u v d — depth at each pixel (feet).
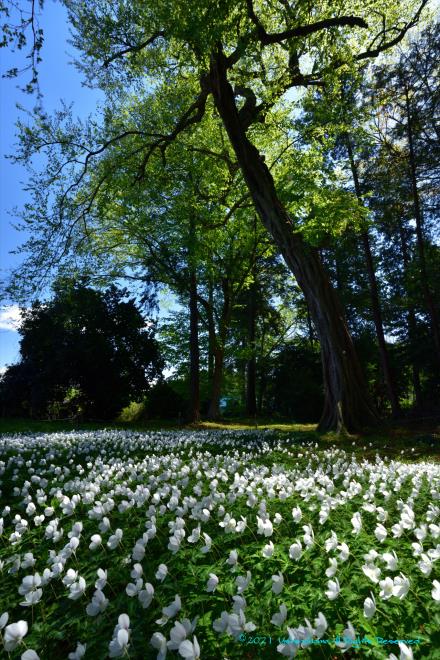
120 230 79.15
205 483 23.29
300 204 57.36
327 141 58.95
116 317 71.36
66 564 14.65
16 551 15.79
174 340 98.37
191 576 12.27
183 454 34.17
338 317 51.93
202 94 56.34
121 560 13.97
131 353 72.59
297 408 88.43
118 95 64.69
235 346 110.83
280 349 123.24
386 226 85.81
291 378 94.63
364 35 55.21
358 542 13.80
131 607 11.05
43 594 12.98
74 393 73.67
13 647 9.11
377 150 77.30
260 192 53.11
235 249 85.76
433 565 11.87
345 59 51.83
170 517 17.38
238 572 12.30
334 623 9.78
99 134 61.72
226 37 44.68
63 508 18.39
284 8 45.57
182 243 74.74
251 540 15.19
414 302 84.58
